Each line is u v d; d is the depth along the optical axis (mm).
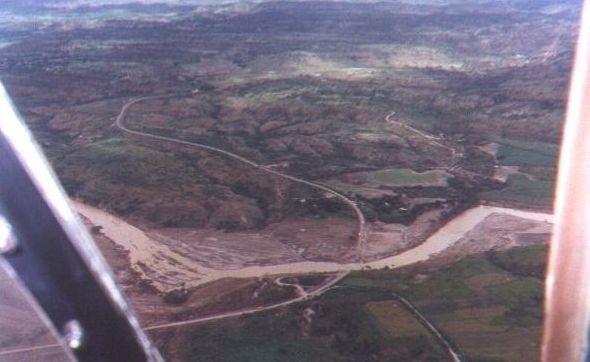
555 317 596
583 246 572
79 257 653
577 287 582
